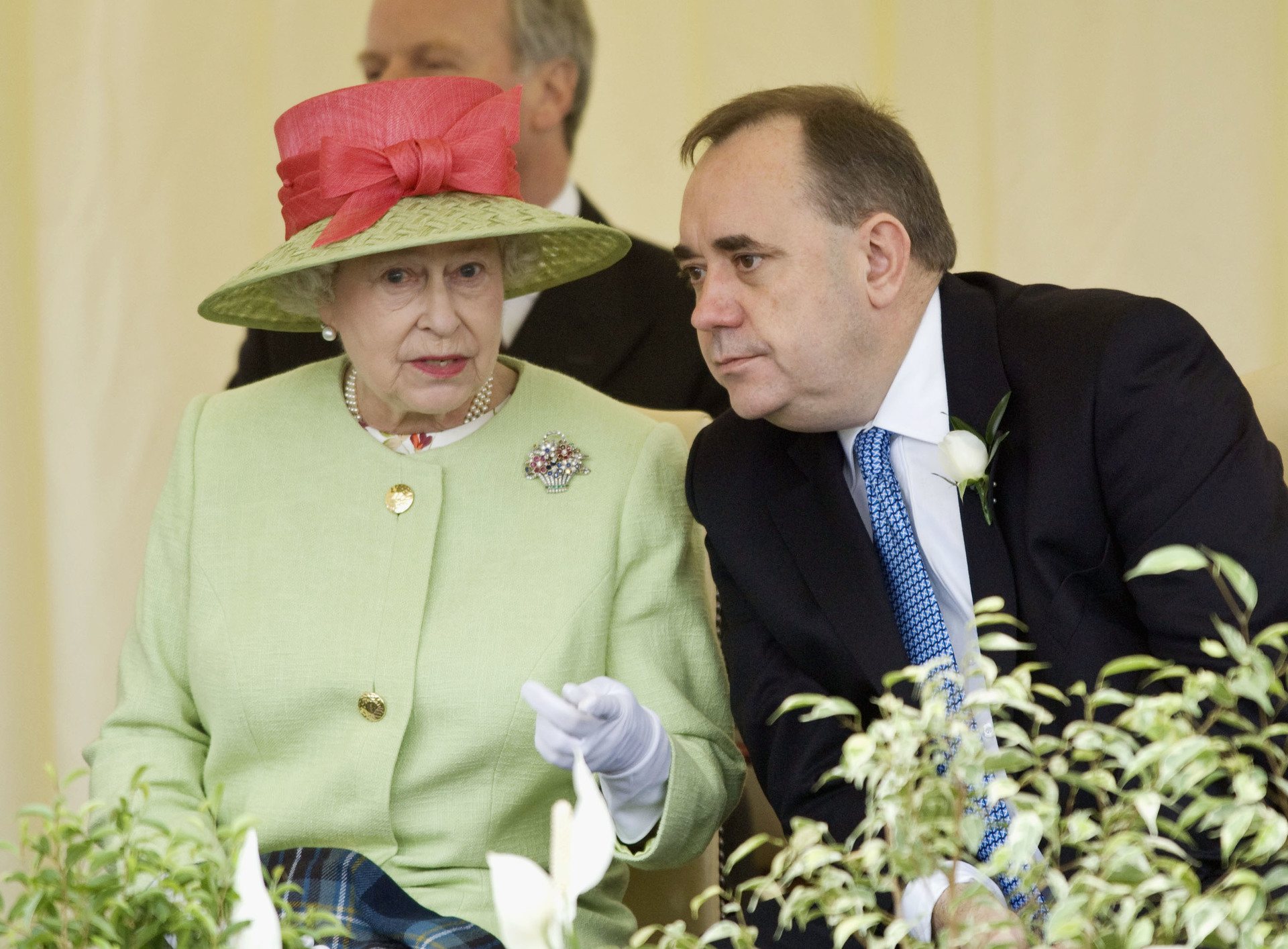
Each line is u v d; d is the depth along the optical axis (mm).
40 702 13719
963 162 14258
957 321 7609
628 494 8133
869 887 4375
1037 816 4062
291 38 13992
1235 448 6883
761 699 7840
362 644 7781
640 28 13969
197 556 8219
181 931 4938
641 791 7168
